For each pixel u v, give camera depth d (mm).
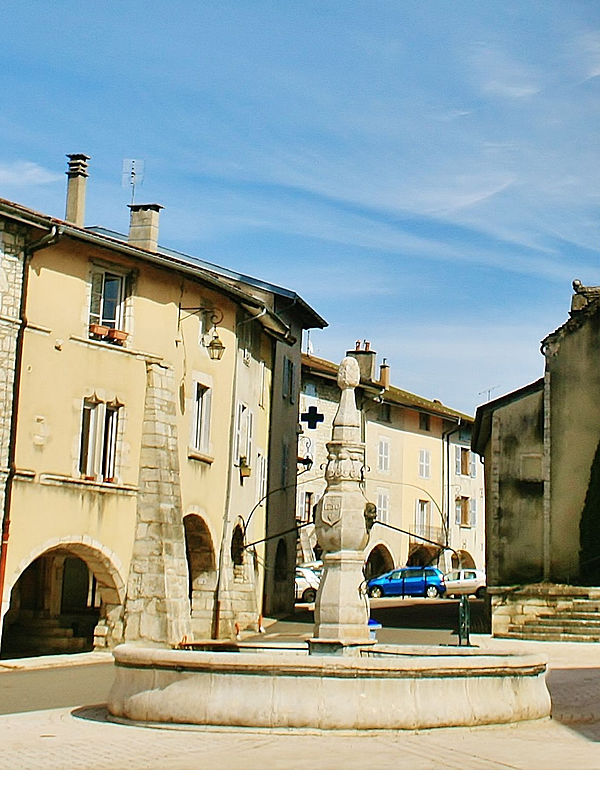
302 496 51750
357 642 15883
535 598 29203
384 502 59312
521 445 34031
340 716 12914
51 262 26125
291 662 13070
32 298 25594
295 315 41156
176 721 13281
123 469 27516
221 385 31703
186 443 29625
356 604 16016
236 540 33594
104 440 27422
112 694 14180
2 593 24375
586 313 33031
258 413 36031
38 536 25281
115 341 27719
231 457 32312
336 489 16297
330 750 11922
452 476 65250
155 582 27234
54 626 28484
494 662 13875
